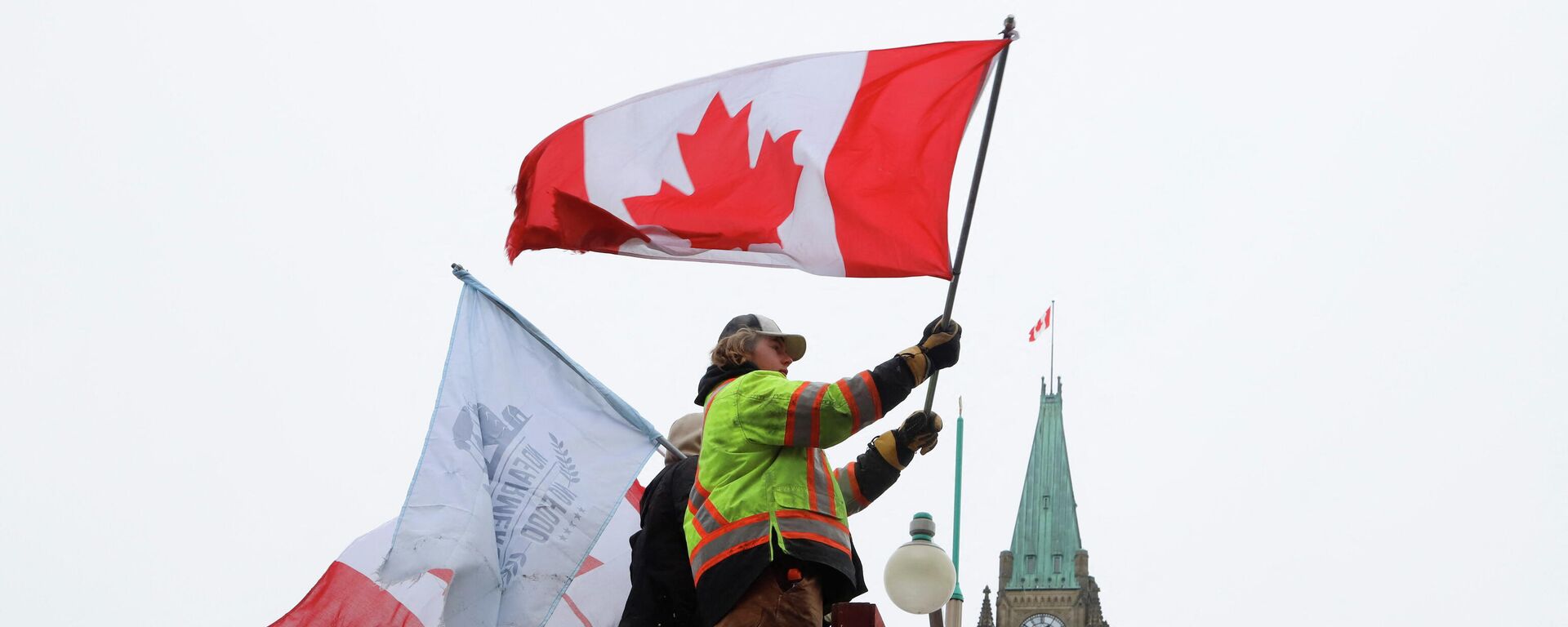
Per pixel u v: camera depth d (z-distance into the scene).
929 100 14.13
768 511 10.84
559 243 14.26
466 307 15.52
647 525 11.86
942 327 11.31
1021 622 167.12
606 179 14.27
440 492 14.78
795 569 10.77
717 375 11.91
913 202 13.95
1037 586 168.75
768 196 14.14
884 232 13.88
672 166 14.30
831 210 13.97
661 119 14.38
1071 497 173.88
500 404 15.23
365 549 15.27
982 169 13.54
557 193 14.23
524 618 14.72
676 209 14.22
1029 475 176.38
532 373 15.39
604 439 15.24
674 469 12.02
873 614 10.95
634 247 14.34
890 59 14.29
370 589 14.99
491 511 14.88
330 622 14.90
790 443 10.90
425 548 14.57
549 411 15.30
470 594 14.71
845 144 14.10
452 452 14.98
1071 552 170.25
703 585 10.82
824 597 11.09
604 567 16.44
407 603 14.91
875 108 14.21
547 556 14.88
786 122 14.21
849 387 10.89
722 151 14.30
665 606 11.62
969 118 14.12
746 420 10.97
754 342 11.92
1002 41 14.11
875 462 12.86
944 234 13.90
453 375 15.20
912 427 12.90
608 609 16.27
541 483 15.05
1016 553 171.38
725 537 10.82
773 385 10.98
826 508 11.03
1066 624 166.75
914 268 13.80
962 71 14.15
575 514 14.98
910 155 14.05
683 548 11.70
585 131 14.35
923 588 19.12
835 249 13.94
